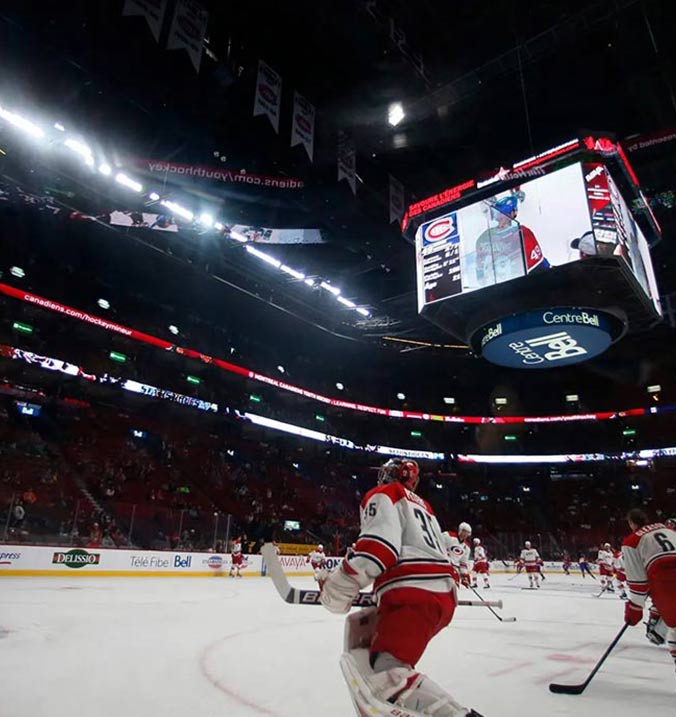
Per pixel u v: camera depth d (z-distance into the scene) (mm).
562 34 16484
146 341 29688
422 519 2381
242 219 21969
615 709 3527
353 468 41906
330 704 3539
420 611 2121
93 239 26891
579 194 14273
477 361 43375
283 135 18688
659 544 4117
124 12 11945
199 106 17047
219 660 4953
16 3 13375
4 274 25766
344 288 29469
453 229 16422
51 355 26312
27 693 3668
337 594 2131
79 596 10555
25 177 17516
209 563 20484
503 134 20609
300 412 40188
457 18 16609
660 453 41375
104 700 3561
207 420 33719
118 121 17375
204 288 32094
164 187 19234
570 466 44938
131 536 19703
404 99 18891
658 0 15375
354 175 20141
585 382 46188
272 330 38344
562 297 14961
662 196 21312
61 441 26234
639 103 18828
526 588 18766
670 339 38625
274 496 32875
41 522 18672
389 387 45969
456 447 46094
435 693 1946
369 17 16156
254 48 16953
